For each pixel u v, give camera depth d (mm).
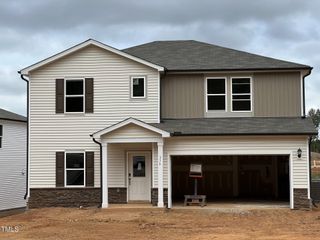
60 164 25453
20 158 37688
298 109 25625
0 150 35344
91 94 25562
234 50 28656
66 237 16500
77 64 25734
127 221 20359
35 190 25375
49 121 25594
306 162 23703
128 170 25422
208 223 19672
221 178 29766
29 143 25562
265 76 25859
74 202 25250
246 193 29734
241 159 29891
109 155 25453
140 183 25422
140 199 25359
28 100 25719
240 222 19953
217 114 25844
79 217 21703
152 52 29203
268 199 27656
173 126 24844
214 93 26000
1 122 35469
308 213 22375
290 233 16875
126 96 25484
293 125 24344
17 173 37219
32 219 21625
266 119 25391
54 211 23812
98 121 25469
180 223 19688
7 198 35906
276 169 29484
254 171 29781
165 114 25938
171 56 28203
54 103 25656
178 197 29312
